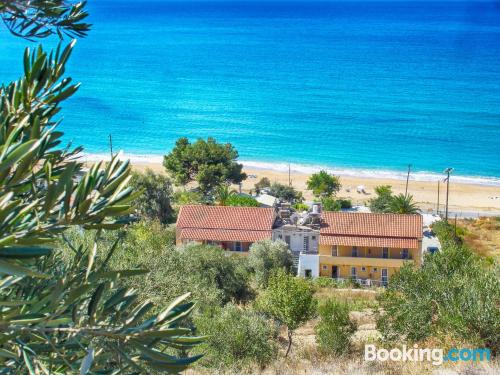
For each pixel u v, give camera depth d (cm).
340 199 8912
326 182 9356
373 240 5544
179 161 9006
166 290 1995
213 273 3775
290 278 2664
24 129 561
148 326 521
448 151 12294
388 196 8119
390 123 14062
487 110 15050
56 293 482
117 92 16900
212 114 14800
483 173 11181
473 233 7444
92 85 17788
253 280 4719
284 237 5759
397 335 2036
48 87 584
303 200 9175
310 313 2550
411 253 5494
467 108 15262
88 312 513
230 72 19800
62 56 586
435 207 9188
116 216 494
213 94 16812
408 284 2111
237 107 15412
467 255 2280
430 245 6681
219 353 2034
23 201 533
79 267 564
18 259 437
